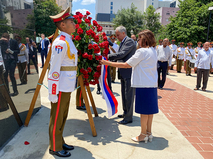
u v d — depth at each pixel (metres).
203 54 6.37
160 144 2.78
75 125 3.33
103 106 4.41
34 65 3.67
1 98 2.54
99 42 3.21
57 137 2.36
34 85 3.67
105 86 3.33
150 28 40.22
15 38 2.90
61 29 2.25
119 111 4.11
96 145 2.69
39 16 28.28
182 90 6.54
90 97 3.61
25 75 3.27
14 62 2.87
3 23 2.55
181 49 10.90
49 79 2.12
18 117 3.04
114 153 2.51
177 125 3.53
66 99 2.32
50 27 29.41
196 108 4.57
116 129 3.23
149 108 2.58
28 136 2.86
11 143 2.64
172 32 22.02
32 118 3.54
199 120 3.80
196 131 3.29
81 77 2.84
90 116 2.89
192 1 21.94
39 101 4.00
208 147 2.76
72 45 2.28
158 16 40.25
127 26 40.41
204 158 2.47
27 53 3.34
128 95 3.35
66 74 2.24
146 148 2.66
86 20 2.88
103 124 3.43
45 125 3.25
